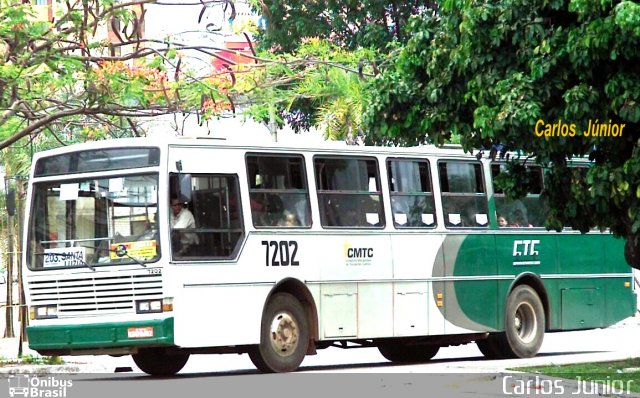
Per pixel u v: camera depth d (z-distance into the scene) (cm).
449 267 2455
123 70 2230
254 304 2128
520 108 1809
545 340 3238
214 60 2514
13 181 2995
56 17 2298
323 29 3597
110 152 2077
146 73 2245
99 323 2045
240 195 2131
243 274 2119
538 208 2625
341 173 2303
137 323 2020
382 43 3550
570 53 1770
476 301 2495
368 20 3656
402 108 2039
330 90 2630
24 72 2211
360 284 2303
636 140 1848
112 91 2227
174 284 2020
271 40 3550
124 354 2081
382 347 2655
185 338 2030
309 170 2252
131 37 2219
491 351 2605
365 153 2347
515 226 2583
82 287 2066
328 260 2258
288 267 2191
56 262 2086
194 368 2483
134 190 2053
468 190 2514
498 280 2536
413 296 2389
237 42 3462
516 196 2164
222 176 2117
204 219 2078
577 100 1786
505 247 2553
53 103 2409
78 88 2536
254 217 2148
